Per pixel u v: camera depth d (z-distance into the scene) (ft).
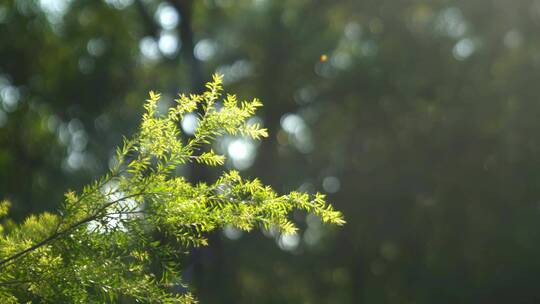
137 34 76.38
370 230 92.02
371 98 85.97
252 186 12.59
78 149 87.51
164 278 12.71
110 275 12.45
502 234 83.56
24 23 71.26
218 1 79.71
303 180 95.61
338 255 100.58
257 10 85.35
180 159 12.32
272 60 84.84
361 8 82.79
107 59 74.79
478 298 83.25
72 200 12.50
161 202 12.20
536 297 82.17
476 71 84.38
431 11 85.81
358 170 92.27
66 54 74.18
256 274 102.68
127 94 78.02
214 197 12.53
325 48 84.84
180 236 12.75
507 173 83.20
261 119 86.89
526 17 82.89
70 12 74.49
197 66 68.90
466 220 86.74
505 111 82.12
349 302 107.96
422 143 87.45
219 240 60.75
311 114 91.25
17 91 73.31
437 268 87.81
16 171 69.51
